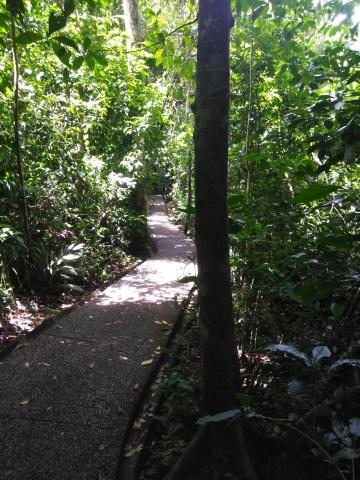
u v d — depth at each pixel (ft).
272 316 8.84
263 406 8.18
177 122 30.60
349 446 5.51
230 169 11.82
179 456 7.30
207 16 5.88
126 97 23.62
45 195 16.72
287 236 7.55
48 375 9.82
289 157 9.33
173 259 25.34
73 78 18.56
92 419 8.15
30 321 12.76
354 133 5.56
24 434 7.54
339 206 8.39
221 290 6.47
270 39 10.41
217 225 6.23
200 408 7.48
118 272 20.21
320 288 4.08
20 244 14.33
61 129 17.93
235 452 6.81
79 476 6.59
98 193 21.65
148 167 26.35
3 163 15.29
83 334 12.48
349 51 7.96
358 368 7.58
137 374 10.14
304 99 10.04
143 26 29.43
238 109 12.53
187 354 11.28
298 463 6.97
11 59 14.64
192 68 10.77
